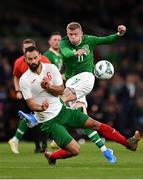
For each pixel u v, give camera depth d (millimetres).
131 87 49438
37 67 25484
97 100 47531
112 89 49438
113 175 23000
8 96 47219
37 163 27812
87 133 27188
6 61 52750
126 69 56875
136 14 72125
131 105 48031
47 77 25609
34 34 64125
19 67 33531
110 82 51188
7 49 55750
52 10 71750
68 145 25641
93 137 27031
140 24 71312
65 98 31188
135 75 54594
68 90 31297
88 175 23031
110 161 26953
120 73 56094
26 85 25484
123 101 48062
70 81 31469
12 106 46812
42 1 71875
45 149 33406
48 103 25781
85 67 31359
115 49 61531
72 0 73000
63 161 28594
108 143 40188
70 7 72312
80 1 72812
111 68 30719
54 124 25781
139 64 59562
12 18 66438
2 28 64312
